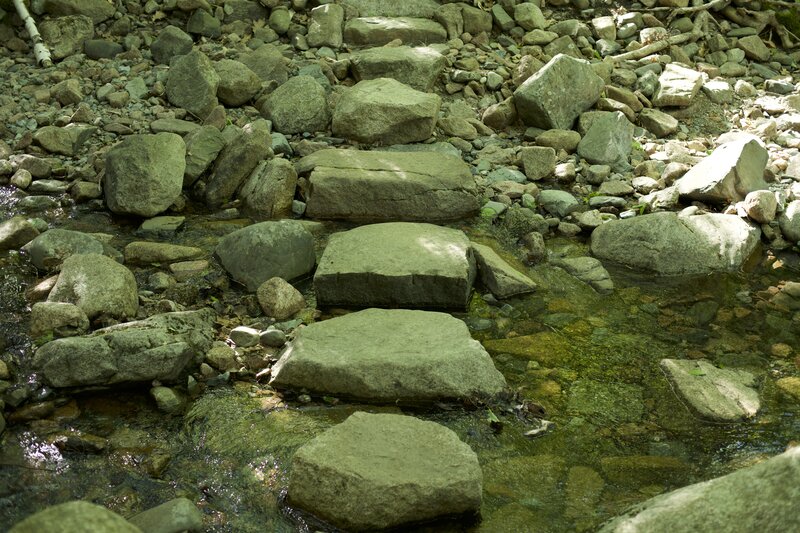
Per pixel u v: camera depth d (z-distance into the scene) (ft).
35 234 15.28
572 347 13.06
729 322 13.85
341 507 9.20
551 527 9.33
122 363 11.46
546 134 19.56
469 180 17.11
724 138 20.17
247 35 22.79
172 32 21.61
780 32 24.52
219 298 14.06
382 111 18.98
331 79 21.26
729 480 8.28
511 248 16.15
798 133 20.43
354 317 12.66
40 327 12.39
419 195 16.79
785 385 12.13
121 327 12.03
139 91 20.24
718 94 21.67
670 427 11.19
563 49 22.80
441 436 9.83
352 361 11.51
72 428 10.86
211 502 9.68
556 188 18.42
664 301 14.52
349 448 9.59
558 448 10.75
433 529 9.31
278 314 13.51
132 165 16.47
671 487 10.00
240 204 17.39
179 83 20.08
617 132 19.38
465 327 12.35
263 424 11.05
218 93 20.20
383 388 11.43
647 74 21.84
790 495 7.83
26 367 11.82
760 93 22.34
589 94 20.43
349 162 17.47
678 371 12.24
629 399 11.80
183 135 18.75
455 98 21.31
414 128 19.15
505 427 11.09
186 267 14.75
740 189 17.04
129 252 15.05
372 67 20.89
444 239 14.80
